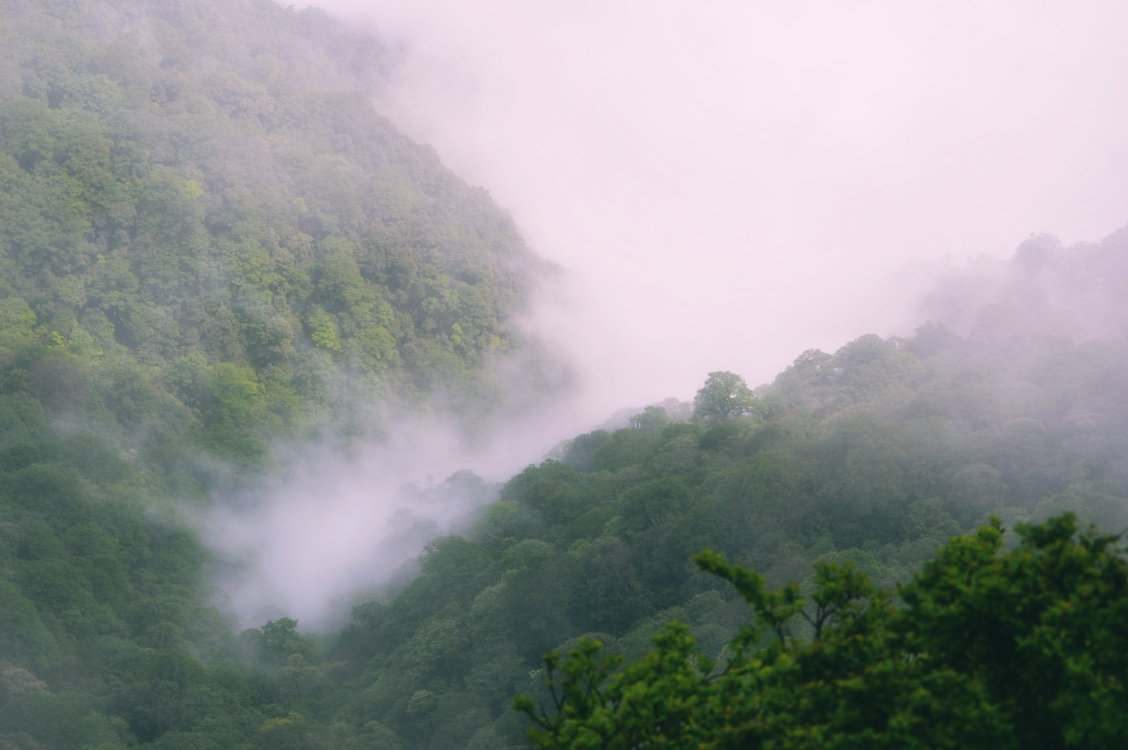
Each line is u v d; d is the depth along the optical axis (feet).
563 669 60.54
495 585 299.17
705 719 55.67
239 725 258.57
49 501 347.56
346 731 260.01
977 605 50.75
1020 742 48.85
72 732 233.14
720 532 276.62
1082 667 45.44
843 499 276.41
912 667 54.75
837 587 59.41
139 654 289.74
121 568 341.62
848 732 51.24
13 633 264.31
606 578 274.36
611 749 56.34
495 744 220.43
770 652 58.44
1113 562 52.01
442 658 272.92
